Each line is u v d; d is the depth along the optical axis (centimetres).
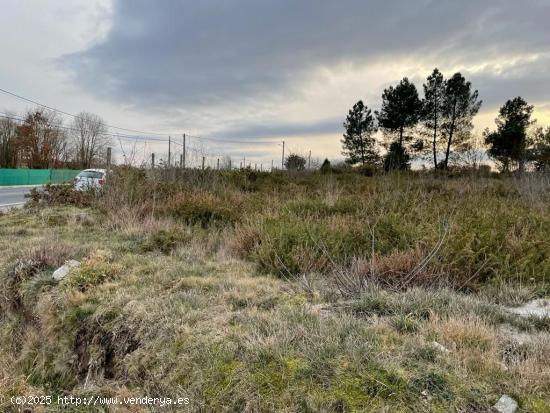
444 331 267
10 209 1013
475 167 1467
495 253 447
